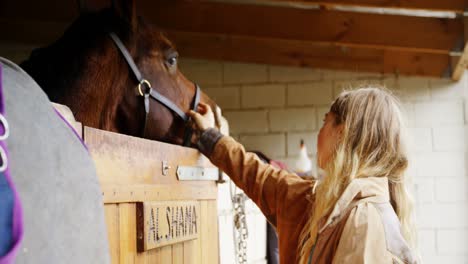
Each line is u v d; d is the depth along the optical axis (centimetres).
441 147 486
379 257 116
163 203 157
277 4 421
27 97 85
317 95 504
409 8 338
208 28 411
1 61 89
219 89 513
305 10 411
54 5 413
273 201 163
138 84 203
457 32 397
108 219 128
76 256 85
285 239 156
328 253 125
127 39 202
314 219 133
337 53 495
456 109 488
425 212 481
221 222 247
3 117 77
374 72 496
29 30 486
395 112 140
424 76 488
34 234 76
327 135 147
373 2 343
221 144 179
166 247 160
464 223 477
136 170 143
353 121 138
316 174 495
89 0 211
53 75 188
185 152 179
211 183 204
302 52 498
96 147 123
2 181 72
